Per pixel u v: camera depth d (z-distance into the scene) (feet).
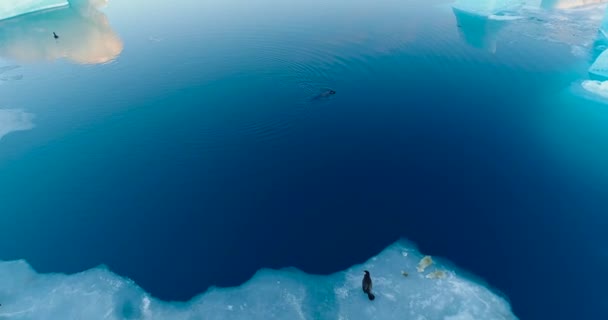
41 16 185.78
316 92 107.65
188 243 70.69
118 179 84.07
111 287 64.54
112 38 149.28
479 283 62.59
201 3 180.14
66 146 93.97
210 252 69.15
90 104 108.88
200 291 63.46
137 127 98.58
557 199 75.51
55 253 70.18
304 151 88.99
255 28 147.33
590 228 69.87
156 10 176.24
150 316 60.49
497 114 98.12
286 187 80.53
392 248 68.44
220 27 150.41
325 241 70.08
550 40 132.87
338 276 64.59
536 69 116.37
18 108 109.40
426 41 132.77
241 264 67.10
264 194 79.30
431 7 162.81
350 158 86.63
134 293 63.57
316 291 62.69
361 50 126.82
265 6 169.48
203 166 86.22
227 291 63.26
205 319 59.82
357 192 78.79
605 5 158.61
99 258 69.05
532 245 67.67
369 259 66.90
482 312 58.65
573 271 63.62
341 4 166.50
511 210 73.82
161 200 78.95
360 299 61.21
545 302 59.62
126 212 76.84
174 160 88.17
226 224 73.67
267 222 73.82
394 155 87.04
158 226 73.92
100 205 78.48
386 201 76.74
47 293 63.98
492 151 87.04
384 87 109.40
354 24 146.20
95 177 84.84
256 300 61.87
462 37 135.74
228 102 105.50
